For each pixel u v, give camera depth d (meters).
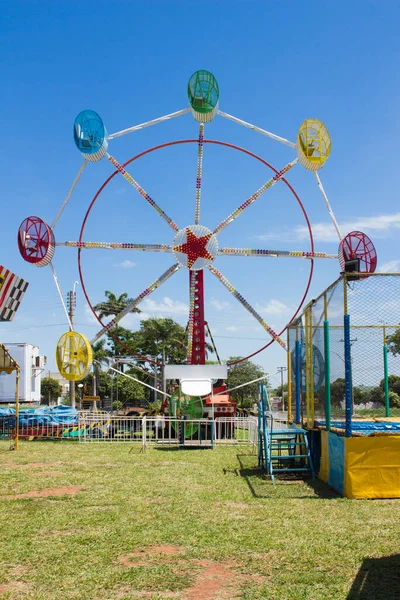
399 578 5.93
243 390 63.97
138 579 6.00
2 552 6.97
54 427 23.08
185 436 20.84
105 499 10.30
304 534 7.65
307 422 13.86
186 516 8.84
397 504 9.64
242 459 16.30
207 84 23.80
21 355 54.06
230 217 25.50
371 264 23.16
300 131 24.05
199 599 5.46
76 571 6.26
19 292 18.03
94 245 24.38
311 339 13.64
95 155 23.81
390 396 17.64
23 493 11.03
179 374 22.44
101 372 74.12
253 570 6.26
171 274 25.42
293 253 24.64
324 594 5.51
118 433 23.55
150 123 24.62
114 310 64.69
